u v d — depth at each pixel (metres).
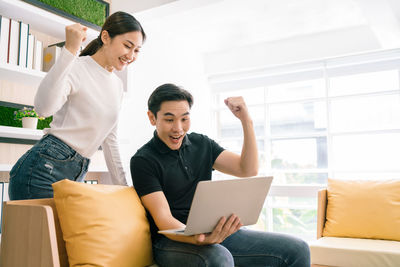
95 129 1.50
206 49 4.56
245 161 1.44
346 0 3.14
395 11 2.88
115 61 1.49
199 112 4.56
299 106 4.49
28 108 2.19
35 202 1.17
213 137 4.89
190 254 1.11
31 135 2.07
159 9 2.72
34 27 2.29
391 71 3.94
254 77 4.59
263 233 1.35
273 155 4.60
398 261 1.92
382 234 2.33
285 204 4.49
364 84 4.07
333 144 4.22
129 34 1.46
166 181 1.34
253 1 3.15
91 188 1.18
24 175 1.34
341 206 2.51
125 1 2.88
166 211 1.24
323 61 4.15
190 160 1.42
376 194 2.45
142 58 3.59
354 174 4.08
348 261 2.05
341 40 3.93
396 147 3.89
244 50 4.49
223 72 4.64
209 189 0.95
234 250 1.32
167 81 3.94
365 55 3.94
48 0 2.19
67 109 1.44
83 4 2.43
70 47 1.27
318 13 3.44
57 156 1.40
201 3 2.61
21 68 1.96
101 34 1.48
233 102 1.43
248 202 1.13
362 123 4.10
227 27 3.80
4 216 1.14
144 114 3.54
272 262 1.24
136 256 1.17
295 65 4.32
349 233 2.43
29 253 1.06
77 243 1.08
